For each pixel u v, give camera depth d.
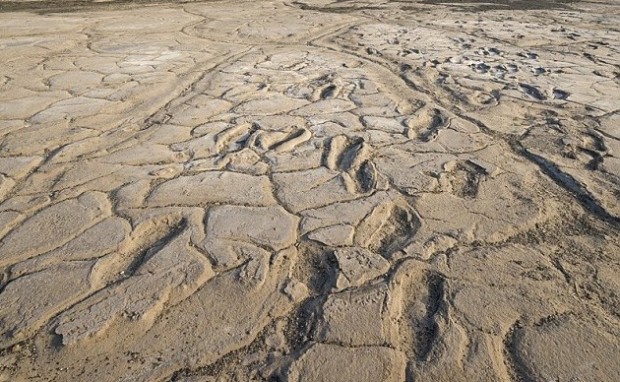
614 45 6.38
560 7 9.95
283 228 2.37
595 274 2.08
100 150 3.19
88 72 4.89
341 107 4.01
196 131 3.50
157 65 5.19
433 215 2.49
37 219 2.44
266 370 1.64
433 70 5.11
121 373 1.63
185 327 1.81
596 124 3.69
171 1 10.46
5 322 1.82
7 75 4.75
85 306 1.89
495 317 1.84
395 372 1.62
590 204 2.62
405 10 9.38
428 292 2.00
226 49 6.04
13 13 8.41
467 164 3.06
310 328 1.80
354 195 2.67
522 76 4.91
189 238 2.29
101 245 2.24
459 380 1.60
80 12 8.66
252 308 1.90
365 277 2.05
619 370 1.63
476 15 8.73
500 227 2.40
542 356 1.68
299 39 6.73
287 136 3.44
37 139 3.33
